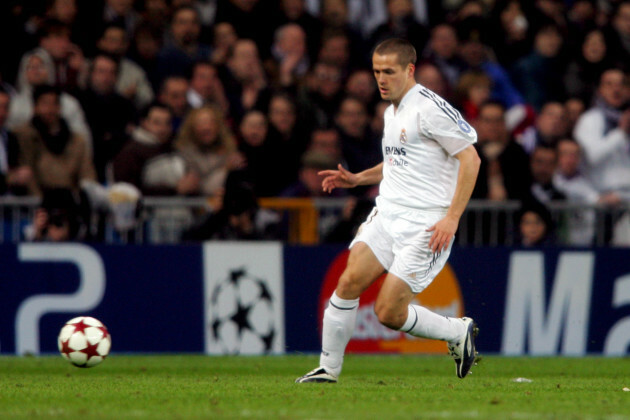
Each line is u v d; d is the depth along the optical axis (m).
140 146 37.69
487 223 36.28
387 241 20.59
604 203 36.91
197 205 34.84
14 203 33.78
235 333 34.31
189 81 42.56
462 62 47.72
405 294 20.34
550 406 17.73
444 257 20.62
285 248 34.59
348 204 35.59
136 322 33.88
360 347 34.69
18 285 33.22
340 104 44.19
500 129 41.00
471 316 35.41
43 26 40.66
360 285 20.84
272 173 40.34
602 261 36.16
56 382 23.23
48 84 37.50
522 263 35.75
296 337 34.62
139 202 34.56
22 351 33.19
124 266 33.84
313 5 50.16
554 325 35.88
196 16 44.53
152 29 43.88
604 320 36.12
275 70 45.91
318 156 38.69
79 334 24.41
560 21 51.28
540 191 41.25
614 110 44.62
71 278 33.53
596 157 44.03
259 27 46.81
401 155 20.50
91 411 16.64
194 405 17.53
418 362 32.38
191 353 34.09
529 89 48.78
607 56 50.41
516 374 28.19
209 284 34.25
